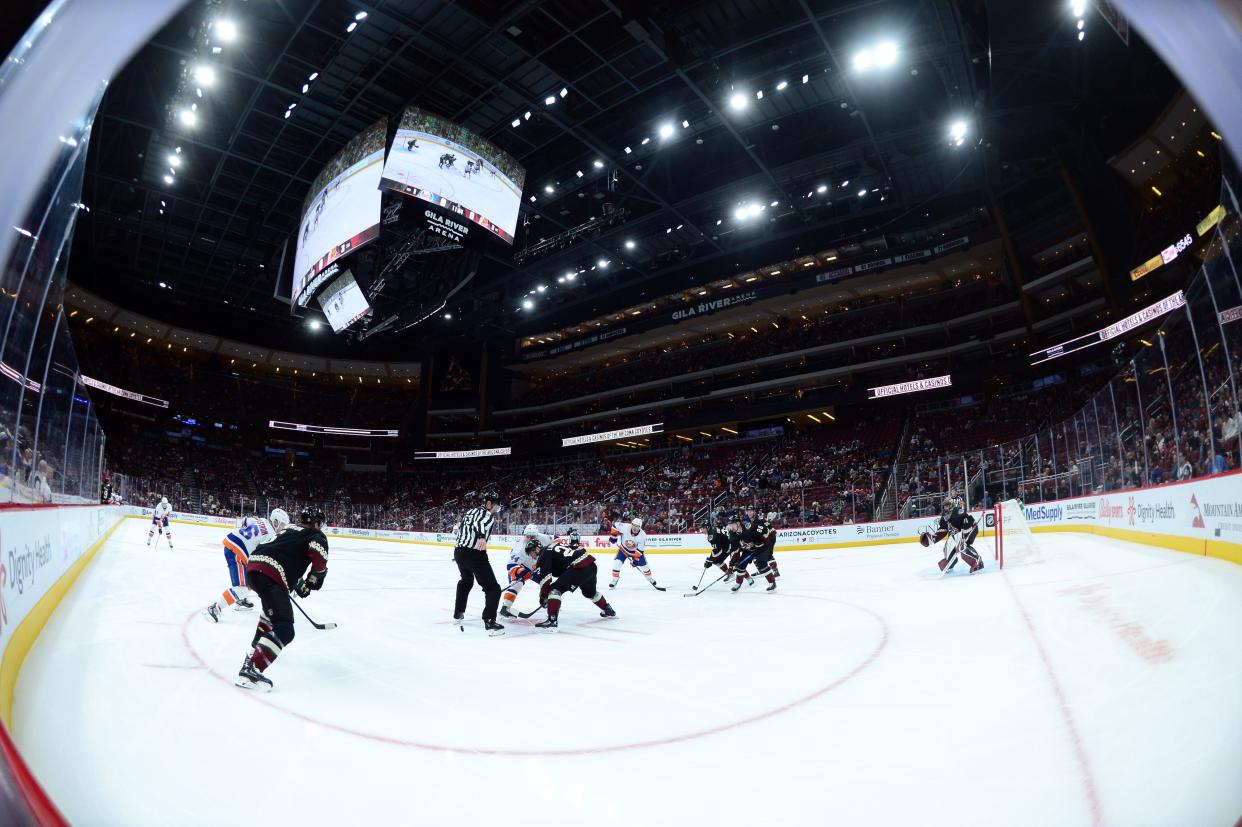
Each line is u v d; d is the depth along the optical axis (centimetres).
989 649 548
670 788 314
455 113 2352
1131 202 2525
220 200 2959
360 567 1728
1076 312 2761
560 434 4416
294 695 467
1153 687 393
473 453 4366
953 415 3231
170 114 2367
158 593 890
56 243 514
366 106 2353
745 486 3203
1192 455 948
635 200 2950
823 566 1595
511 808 296
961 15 1862
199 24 1950
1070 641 538
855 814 279
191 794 297
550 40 2047
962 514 1145
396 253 2636
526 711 440
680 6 1908
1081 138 2406
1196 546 909
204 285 3834
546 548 816
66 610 697
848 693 455
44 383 593
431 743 378
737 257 3544
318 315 4103
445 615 896
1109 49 1991
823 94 2280
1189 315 913
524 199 2823
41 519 578
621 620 851
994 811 274
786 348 3709
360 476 4809
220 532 2675
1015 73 2120
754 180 2706
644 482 3769
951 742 350
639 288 3906
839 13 1883
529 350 4397
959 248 2956
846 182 2675
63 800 278
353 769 337
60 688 427
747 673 533
